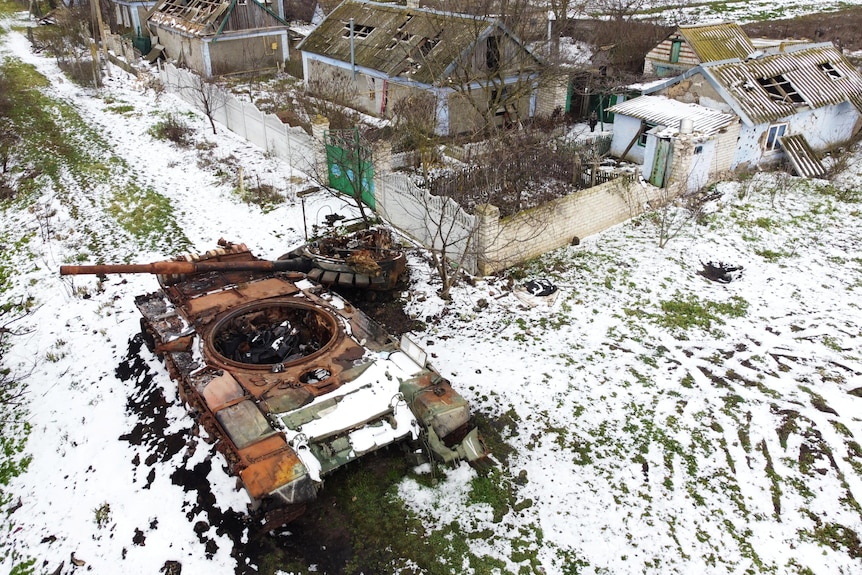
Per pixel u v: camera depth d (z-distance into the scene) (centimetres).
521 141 1758
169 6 3073
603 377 1057
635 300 1255
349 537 796
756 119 1702
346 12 2556
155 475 894
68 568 787
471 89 2064
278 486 702
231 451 773
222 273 1127
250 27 2827
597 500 847
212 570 761
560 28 2172
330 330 977
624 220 1548
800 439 941
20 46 3347
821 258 1401
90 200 1717
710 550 786
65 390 1088
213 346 928
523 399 1008
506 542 791
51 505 879
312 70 2566
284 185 1738
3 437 1013
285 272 1151
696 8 3556
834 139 1952
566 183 1678
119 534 819
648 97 1933
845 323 1188
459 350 1116
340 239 1311
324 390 833
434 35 2139
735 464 904
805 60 1945
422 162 1644
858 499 850
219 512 827
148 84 2636
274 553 776
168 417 988
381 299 1262
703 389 1034
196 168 1884
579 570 759
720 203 1608
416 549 781
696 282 1312
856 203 1628
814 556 779
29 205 1711
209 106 2173
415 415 829
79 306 1295
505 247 1323
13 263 1474
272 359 966
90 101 2502
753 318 1208
